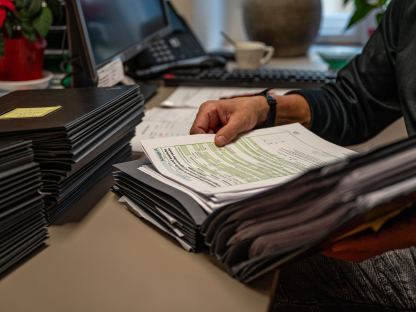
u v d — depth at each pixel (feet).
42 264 1.58
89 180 2.07
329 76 4.12
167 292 1.44
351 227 1.30
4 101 2.13
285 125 2.50
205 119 2.42
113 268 1.55
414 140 1.29
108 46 3.27
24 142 1.58
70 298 1.41
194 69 4.53
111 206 1.97
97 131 1.96
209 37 6.34
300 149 2.17
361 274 2.47
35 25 3.18
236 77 4.11
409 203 1.41
